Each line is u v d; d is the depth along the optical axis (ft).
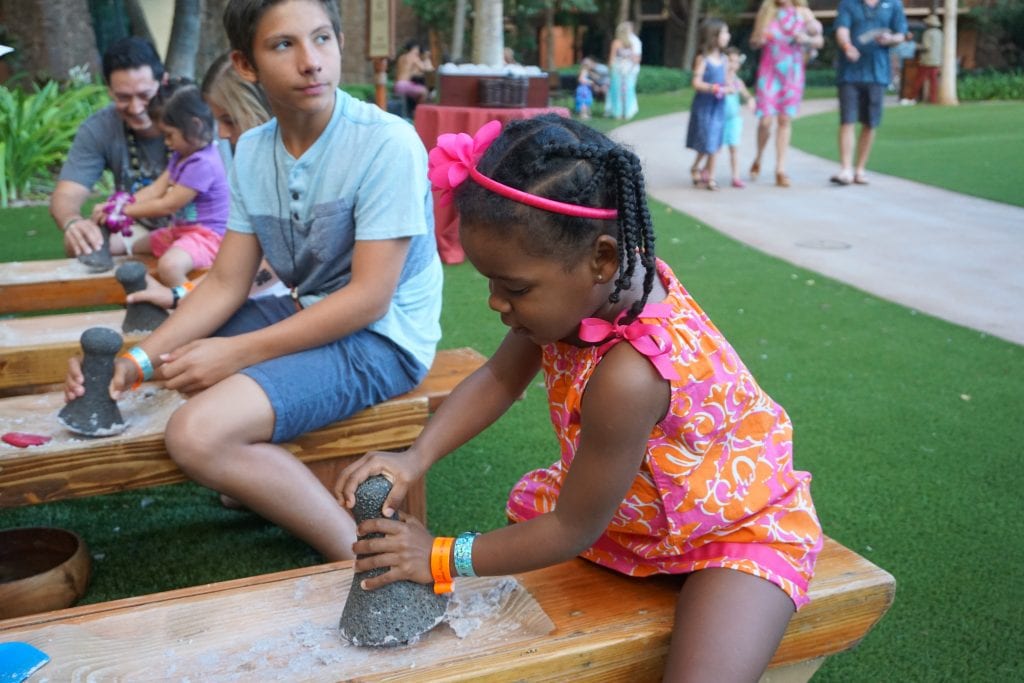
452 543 5.47
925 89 68.54
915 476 11.00
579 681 5.45
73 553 8.46
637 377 5.14
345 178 8.40
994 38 94.43
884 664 7.57
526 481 6.72
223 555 9.31
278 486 7.91
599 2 101.60
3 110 30.50
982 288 20.24
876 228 26.35
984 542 9.50
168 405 8.54
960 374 14.67
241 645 5.51
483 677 5.22
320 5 8.09
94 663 5.33
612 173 4.85
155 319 10.71
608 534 6.05
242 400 7.75
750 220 27.25
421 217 8.45
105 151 15.07
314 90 8.06
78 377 7.82
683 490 5.57
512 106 22.29
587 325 5.16
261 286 10.78
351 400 8.39
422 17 72.02
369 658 5.35
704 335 5.64
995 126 51.06
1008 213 28.63
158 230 14.08
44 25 44.98
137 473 7.79
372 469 5.80
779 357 15.26
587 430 5.30
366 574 5.53
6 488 7.44
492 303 5.17
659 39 118.52
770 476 5.79
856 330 16.85
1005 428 12.51
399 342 8.72
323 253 8.72
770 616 5.35
